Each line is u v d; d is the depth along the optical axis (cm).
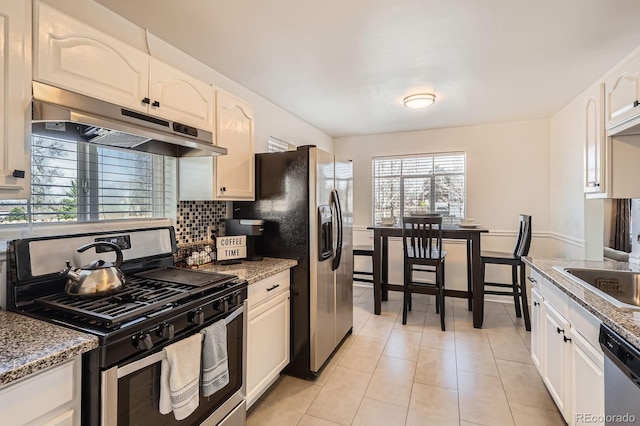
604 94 202
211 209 251
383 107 350
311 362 236
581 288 160
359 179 493
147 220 206
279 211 245
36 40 115
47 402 92
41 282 133
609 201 379
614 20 185
